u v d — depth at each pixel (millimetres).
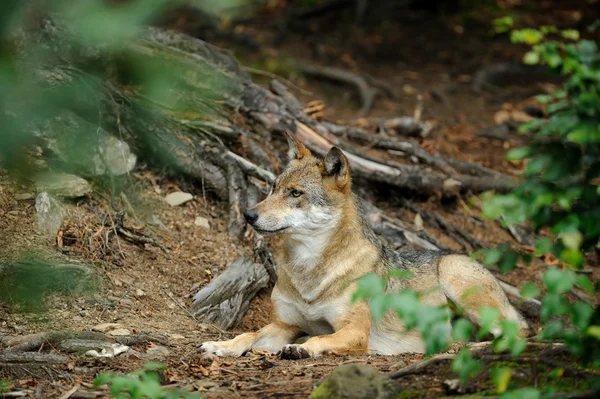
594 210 5953
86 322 10445
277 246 14164
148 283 12008
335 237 11133
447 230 16156
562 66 6191
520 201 5922
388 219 15211
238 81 15383
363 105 22094
